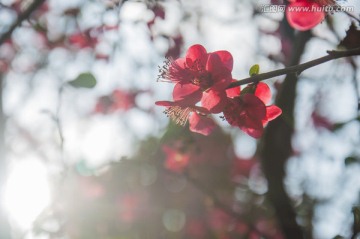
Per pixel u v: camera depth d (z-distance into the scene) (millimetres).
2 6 4062
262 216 5199
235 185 5754
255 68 2008
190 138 3184
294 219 3439
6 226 3871
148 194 5492
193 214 5773
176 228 5832
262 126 1981
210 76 1979
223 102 1968
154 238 5680
